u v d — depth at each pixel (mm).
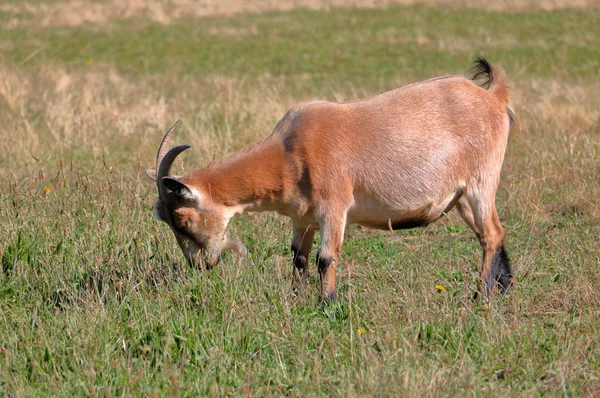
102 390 18500
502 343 20359
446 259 27562
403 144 23766
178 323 21328
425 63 76000
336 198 23344
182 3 112875
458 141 24375
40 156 37750
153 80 65125
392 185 23797
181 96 55688
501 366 19688
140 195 30609
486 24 94812
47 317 22547
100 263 25156
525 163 38000
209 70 73688
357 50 82938
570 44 82688
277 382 18859
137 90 57469
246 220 30750
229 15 106125
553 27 91688
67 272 24953
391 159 23672
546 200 33719
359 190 23750
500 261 25094
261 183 23375
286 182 23406
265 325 21312
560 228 30609
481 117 24781
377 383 18062
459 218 32562
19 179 32500
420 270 25562
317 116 23578
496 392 18109
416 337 20125
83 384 18062
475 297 24328
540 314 22875
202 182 23375
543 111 46031
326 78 69500
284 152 23438
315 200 23438
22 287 24172
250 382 18719
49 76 59719
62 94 50656
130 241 26922
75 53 81812
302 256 25109
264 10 109625
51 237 26734
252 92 53531
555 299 23766
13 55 78688
